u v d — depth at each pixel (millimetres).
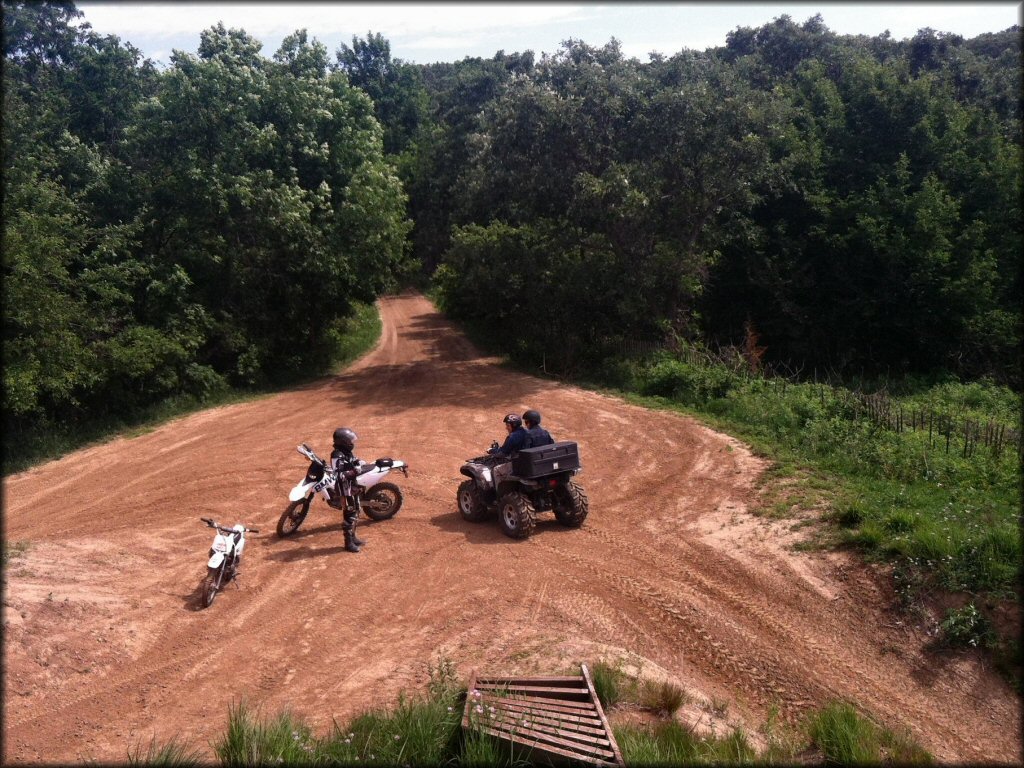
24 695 6488
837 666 7145
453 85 71625
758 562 9164
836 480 11664
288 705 6449
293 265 27391
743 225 31500
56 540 10375
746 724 6270
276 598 8586
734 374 19812
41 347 17609
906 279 30422
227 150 25875
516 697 6215
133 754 5676
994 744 6051
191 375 23312
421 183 68562
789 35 48125
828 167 33531
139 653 7371
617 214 25016
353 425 18797
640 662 7086
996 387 25078
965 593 7480
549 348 29078
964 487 10578
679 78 27688
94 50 28312
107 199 23766
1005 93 40375
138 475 14836
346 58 80188
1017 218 32188
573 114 25969
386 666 7105
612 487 12695
